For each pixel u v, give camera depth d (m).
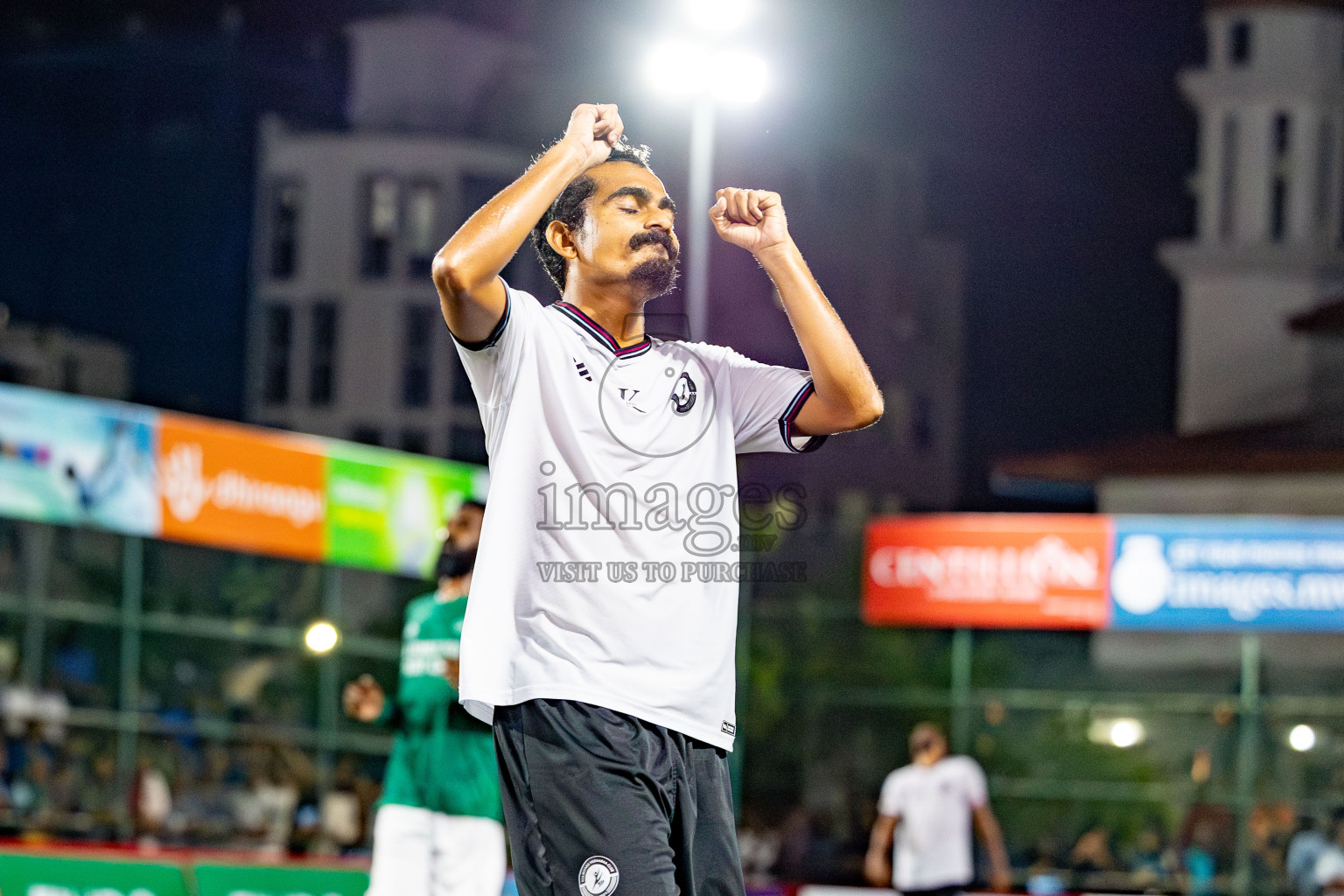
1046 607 15.11
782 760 18.88
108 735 14.51
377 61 37.31
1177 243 32.44
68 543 17.59
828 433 3.15
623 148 3.22
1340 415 27.77
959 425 39.84
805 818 17.45
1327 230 32.38
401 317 36.81
